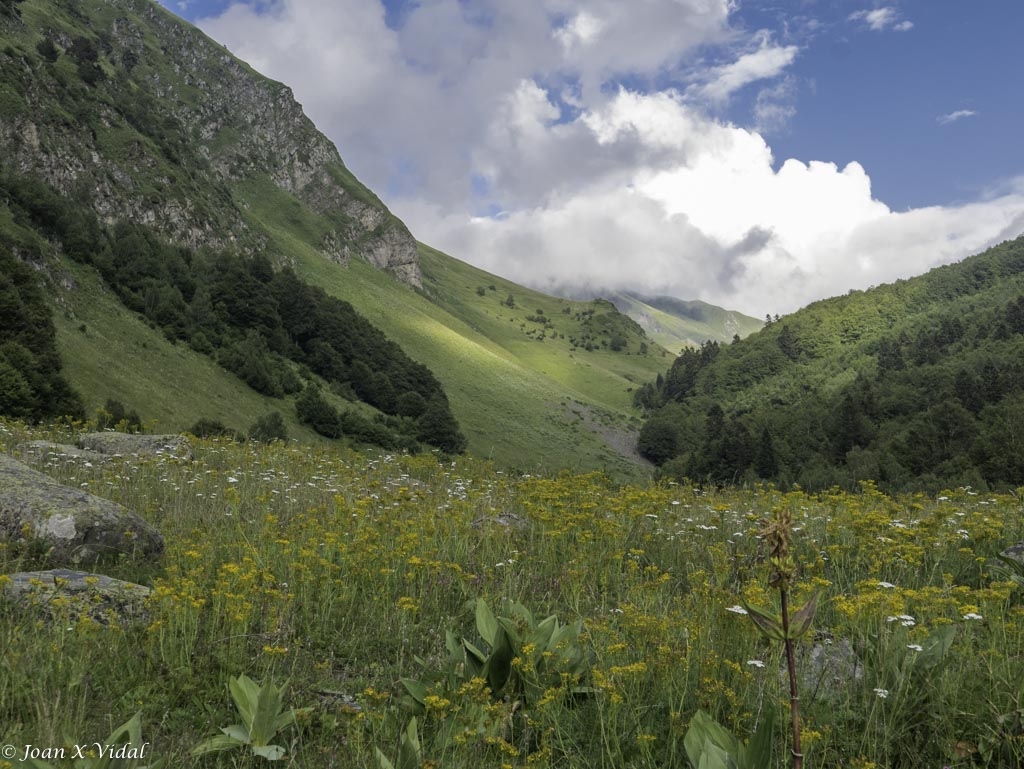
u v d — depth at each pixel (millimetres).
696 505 10898
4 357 54406
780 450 143500
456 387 187500
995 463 86562
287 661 5125
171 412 79188
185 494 10242
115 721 4137
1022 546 6941
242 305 133875
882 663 4336
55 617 4977
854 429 138875
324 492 10891
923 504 9750
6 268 69750
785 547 2785
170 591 4977
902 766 3715
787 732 3930
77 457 12188
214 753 3938
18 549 6934
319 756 3963
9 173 108188
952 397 144750
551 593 6715
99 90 167375
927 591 4965
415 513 8633
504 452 149000
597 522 7648
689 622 4875
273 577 5984
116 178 146750
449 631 5246
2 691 4059
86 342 83250
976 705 4008
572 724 4246
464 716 3934
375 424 117625
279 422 69500
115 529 7535
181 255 142000
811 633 4980
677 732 3824
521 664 4324
